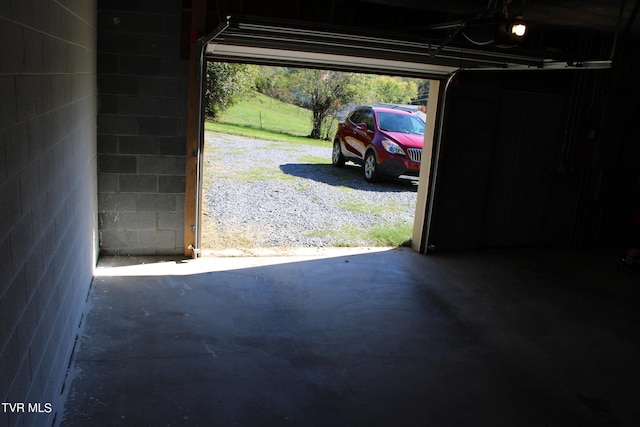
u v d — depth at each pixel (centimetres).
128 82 527
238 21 412
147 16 518
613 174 737
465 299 523
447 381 370
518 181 700
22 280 203
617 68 700
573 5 485
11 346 187
